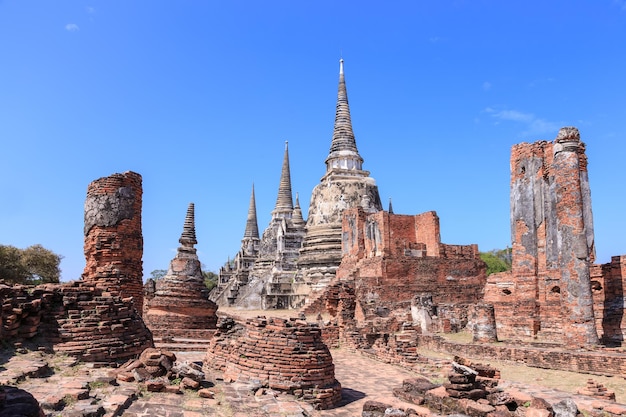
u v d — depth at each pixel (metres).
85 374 12.95
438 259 43.84
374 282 41.28
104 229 21.73
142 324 17.75
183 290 30.33
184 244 31.95
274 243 78.44
